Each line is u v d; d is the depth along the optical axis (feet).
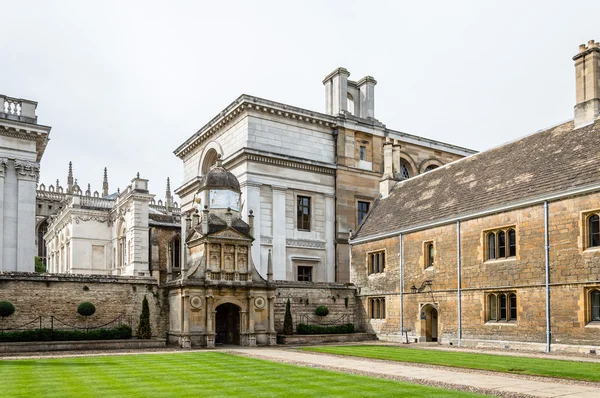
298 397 41.19
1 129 108.78
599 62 93.71
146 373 55.93
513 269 88.02
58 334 91.81
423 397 41.14
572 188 79.46
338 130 147.84
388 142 143.54
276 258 133.90
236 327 104.42
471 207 98.02
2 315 89.51
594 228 77.51
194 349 91.91
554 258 81.61
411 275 110.11
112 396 41.65
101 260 192.44
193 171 165.58
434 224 103.91
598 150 83.20
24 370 58.49
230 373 55.98
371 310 122.83
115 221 187.62
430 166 166.61
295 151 141.59
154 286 104.01
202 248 101.55
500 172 102.22
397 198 131.44
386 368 60.85
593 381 50.06
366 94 158.81
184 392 43.60
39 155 120.26
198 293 98.43
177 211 249.55
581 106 94.32
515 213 88.63
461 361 67.51
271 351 86.22
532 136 105.60
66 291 96.78
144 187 172.76
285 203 137.80
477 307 93.86
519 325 86.22
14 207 109.81
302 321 117.91
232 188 107.86
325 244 142.41
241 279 103.04
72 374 55.01
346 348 91.40
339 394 42.50
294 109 140.87
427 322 107.04
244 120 136.98
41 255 269.85
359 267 127.65
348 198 146.61
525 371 57.21
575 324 77.87
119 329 98.07
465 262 97.09
